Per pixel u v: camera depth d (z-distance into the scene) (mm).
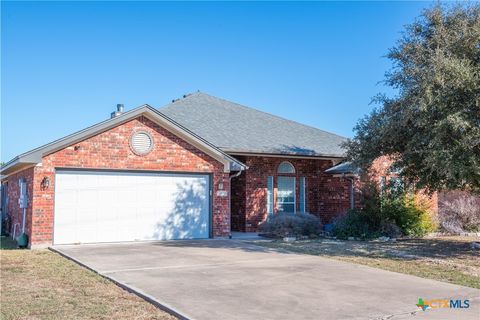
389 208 19562
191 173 17922
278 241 17531
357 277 10336
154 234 17125
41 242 15195
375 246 16219
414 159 14242
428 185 15383
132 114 16500
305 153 20938
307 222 19156
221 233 18281
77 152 15812
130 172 16781
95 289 9047
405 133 14469
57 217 15562
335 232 19328
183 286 9203
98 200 16219
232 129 22016
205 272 10719
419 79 13211
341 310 7559
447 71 12516
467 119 12320
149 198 17109
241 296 8430
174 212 17531
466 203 21594
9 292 8766
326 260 12703
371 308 7707
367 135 15469
